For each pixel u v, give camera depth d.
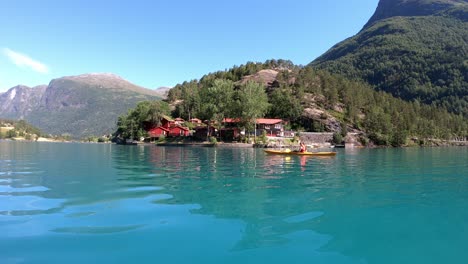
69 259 6.73
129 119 122.69
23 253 7.02
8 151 48.81
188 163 27.53
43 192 13.54
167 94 171.38
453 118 159.88
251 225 9.12
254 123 91.94
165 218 9.70
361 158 37.59
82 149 59.84
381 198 12.91
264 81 142.62
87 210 10.54
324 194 13.55
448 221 9.80
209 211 10.52
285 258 6.96
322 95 128.75
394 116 118.25
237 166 24.91
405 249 7.63
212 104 94.38
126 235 8.18
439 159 37.47
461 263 6.91
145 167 23.83
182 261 6.70
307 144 87.88
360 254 7.27
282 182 16.64
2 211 10.34
